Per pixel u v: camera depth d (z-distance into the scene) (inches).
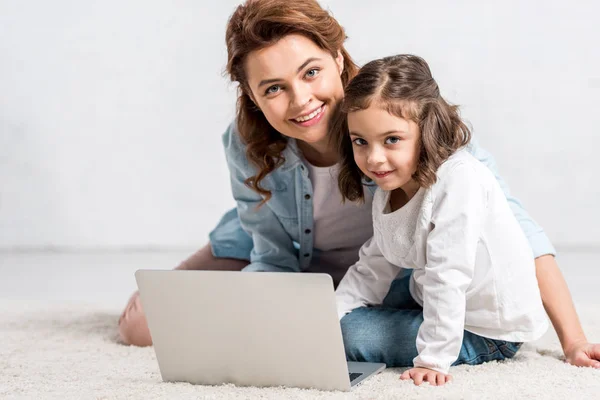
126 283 133.5
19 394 61.9
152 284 62.9
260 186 80.7
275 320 59.6
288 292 58.5
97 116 175.6
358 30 161.9
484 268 65.2
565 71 156.7
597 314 91.2
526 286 66.4
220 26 171.2
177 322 62.9
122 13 173.0
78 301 112.0
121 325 84.0
